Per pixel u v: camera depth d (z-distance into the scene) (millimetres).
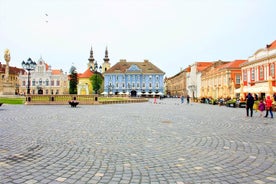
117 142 8578
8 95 58375
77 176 5180
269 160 6406
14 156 6617
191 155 6902
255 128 12164
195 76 94000
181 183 4852
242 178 5129
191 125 13156
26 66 35969
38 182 4820
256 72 45844
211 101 45406
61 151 7238
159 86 113812
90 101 36375
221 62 76312
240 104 33188
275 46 40656
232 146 8008
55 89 110750
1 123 13203
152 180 4992
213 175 5297
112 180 4977
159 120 15508
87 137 9430
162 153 7113
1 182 4789
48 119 15273
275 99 26172
